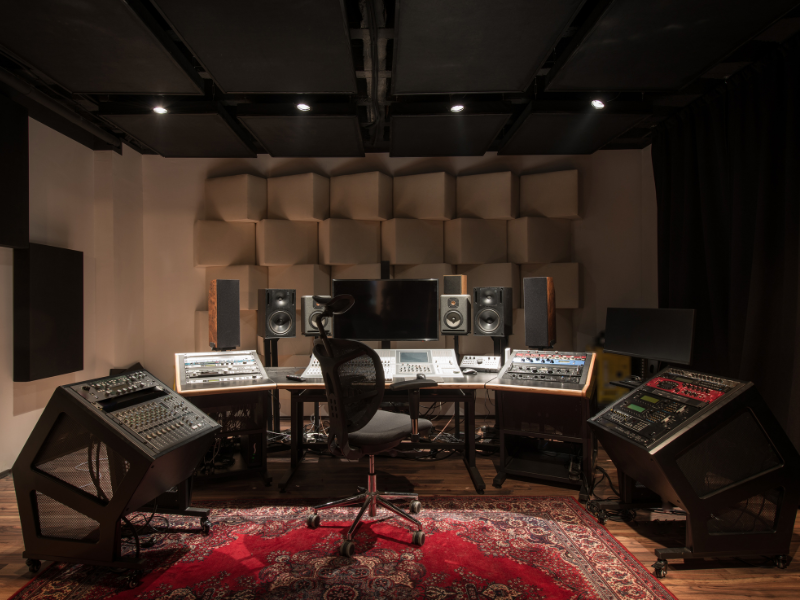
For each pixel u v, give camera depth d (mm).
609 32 2246
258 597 1693
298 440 3080
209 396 2725
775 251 2564
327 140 3670
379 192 4168
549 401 2766
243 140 3748
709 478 1883
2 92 2869
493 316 3162
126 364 4004
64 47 2346
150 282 4289
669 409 2029
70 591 1743
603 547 2043
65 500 1809
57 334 3314
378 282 3064
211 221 4242
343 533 2166
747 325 2625
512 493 2646
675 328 2551
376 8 2229
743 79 2807
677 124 3449
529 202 4203
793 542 2086
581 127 3438
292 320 3410
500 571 1855
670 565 1914
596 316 4176
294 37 2266
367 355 1978
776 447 1878
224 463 2973
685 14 2107
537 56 2453
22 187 2980
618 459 2230
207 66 2543
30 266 3070
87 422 1757
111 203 3848
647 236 4078
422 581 1787
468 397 2879
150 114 3162
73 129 3564
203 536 2146
